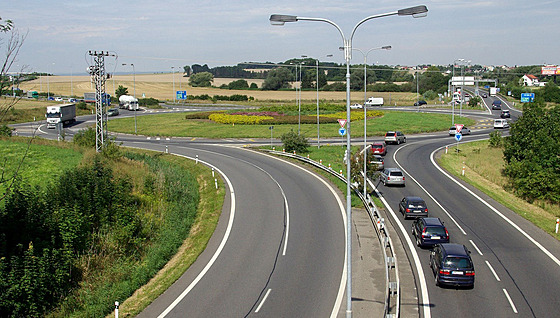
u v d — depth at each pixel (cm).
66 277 2241
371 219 3061
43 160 4172
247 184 4091
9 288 1956
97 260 2464
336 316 1828
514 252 2578
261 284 2147
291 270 2295
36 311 2005
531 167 3888
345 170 4319
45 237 2372
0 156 4159
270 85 18488
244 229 2933
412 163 5178
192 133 7656
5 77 1820
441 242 2544
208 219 3162
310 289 2081
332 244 2634
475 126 8506
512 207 3494
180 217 3209
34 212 2439
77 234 2473
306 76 18812
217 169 4759
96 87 4706
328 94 16212
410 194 3831
